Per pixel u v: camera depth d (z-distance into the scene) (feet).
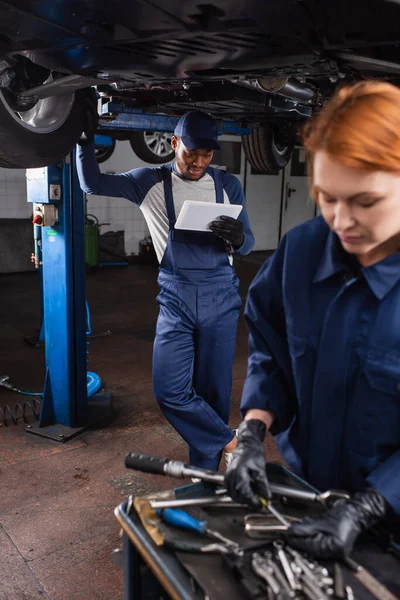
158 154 20.25
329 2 3.59
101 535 7.32
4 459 9.25
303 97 8.54
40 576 6.53
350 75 5.70
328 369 3.18
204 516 3.26
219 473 3.33
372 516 2.85
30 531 7.36
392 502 2.89
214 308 7.67
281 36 4.14
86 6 3.82
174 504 3.24
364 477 3.23
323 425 3.28
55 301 9.83
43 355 14.93
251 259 30.94
